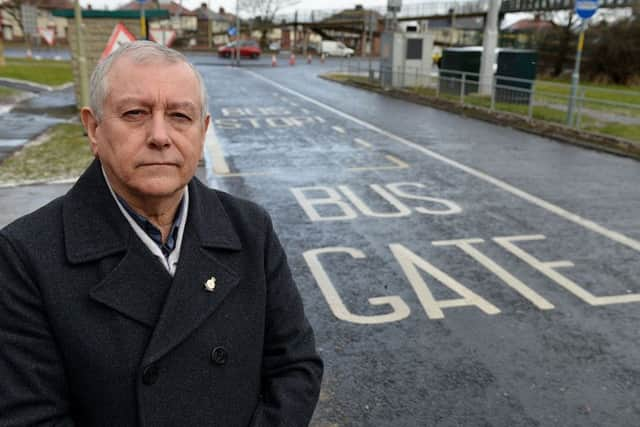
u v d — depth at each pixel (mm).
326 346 4180
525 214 7398
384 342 4254
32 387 1337
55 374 1371
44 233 1388
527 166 10266
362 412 3447
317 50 63938
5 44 63469
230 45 48781
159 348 1366
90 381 1358
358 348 4164
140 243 1425
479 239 6434
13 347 1333
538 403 3566
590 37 30406
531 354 4125
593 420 3418
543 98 17453
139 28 14625
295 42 69125
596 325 4555
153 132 1396
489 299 4965
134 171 1407
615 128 13383
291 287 1695
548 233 6680
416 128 14469
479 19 63562
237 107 17875
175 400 1398
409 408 3494
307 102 19672
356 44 72375
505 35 38750
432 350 4152
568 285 5277
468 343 4254
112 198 1443
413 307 4801
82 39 12070
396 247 6141
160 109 1417
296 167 9828
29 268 1351
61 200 1474
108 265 1389
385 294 5027
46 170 8672
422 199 8016
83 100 12328
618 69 29031
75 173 8523
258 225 1639
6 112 14914
